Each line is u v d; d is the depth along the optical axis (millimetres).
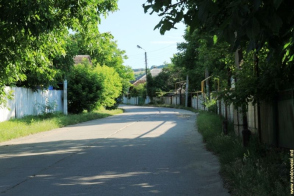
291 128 8117
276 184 5652
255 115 11617
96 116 30891
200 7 3955
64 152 11453
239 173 6680
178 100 63625
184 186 6855
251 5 4137
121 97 57406
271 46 4898
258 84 9047
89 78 32906
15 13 10438
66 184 7145
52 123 21250
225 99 9867
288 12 3934
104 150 11758
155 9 4738
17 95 22578
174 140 14148
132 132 17734
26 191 6633
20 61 13789
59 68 25516
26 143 14133
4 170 8680
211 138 12516
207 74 33156
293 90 7891
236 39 4320
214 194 6238
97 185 7031
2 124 18578
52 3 12156
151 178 7594
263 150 8812
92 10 13234
